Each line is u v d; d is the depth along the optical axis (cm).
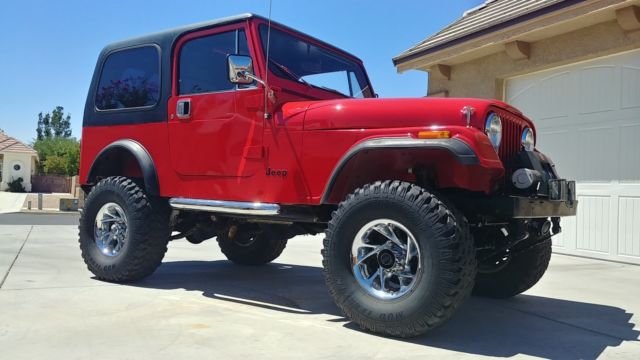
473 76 870
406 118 331
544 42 755
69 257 618
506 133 355
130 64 479
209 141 411
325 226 419
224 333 309
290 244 841
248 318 347
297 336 307
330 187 340
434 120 324
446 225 291
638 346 307
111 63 495
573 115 735
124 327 315
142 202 443
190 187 423
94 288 429
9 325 314
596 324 358
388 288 317
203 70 428
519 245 385
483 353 287
